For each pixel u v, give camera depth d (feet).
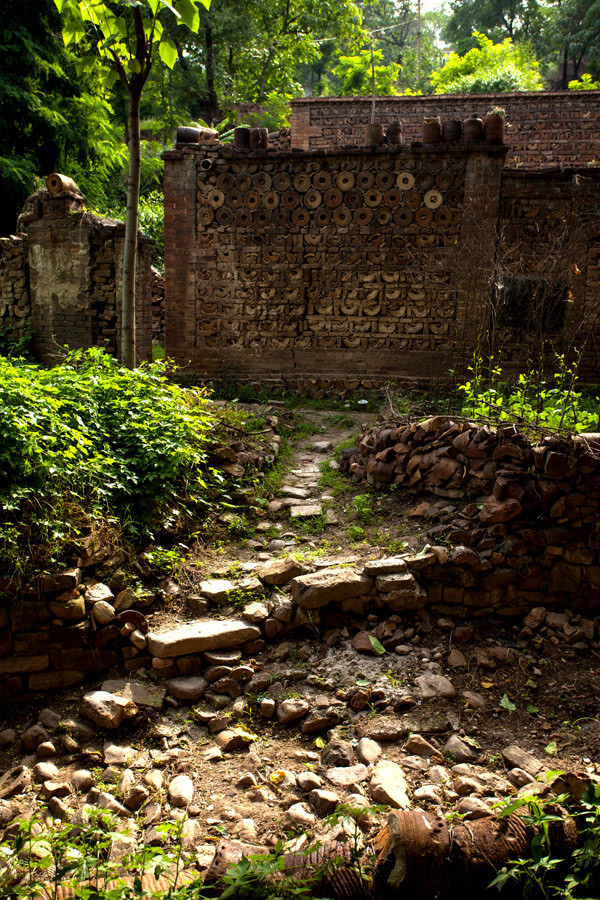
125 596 14.89
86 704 13.00
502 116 29.78
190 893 8.51
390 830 9.09
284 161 31.48
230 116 74.08
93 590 14.60
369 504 19.75
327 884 8.70
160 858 9.49
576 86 86.94
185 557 17.21
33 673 13.93
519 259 31.42
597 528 15.56
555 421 18.25
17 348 34.42
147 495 17.49
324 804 10.75
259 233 32.24
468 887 8.84
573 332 31.27
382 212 31.24
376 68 91.76
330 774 11.55
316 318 32.50
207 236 32.68
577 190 30.68
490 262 30.40
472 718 13.12
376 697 13.51
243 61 79.46
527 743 12.55
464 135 30.14
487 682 14.03
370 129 30.91
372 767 11.73
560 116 55.31
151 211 60.08
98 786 11.56
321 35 93.50
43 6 49.55
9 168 47.83
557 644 15.02
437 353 31.68
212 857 9.96
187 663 14.16
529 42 136.56
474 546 16.11
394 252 31.48
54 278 33.96
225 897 8.18
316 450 24.95
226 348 33.30
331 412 30.17
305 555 17.19
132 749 12.64
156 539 17.19
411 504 19.13
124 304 21.59
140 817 10.98
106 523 15.84
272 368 33.09
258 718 13.37
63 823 10.75
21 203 50.90
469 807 10.40
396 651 14.78
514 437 16.89
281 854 9.21
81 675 14.10
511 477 16.31
